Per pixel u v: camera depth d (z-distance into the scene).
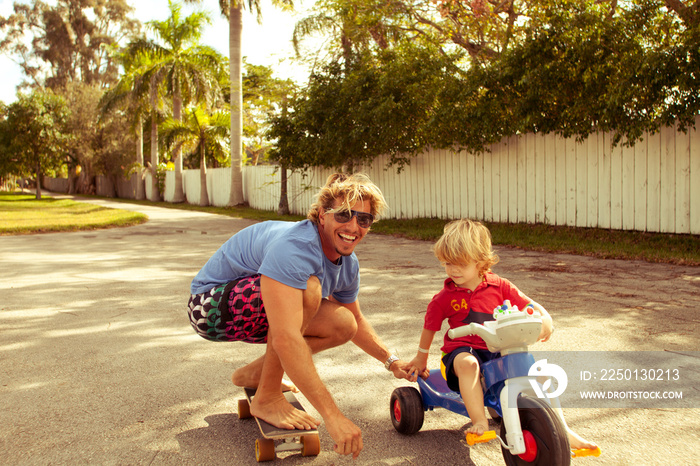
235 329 2.80
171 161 41.06
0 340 4.47
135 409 3.11
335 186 2.54
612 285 6.34
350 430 2.26
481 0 12.01
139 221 17.03
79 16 56.62
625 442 2.66
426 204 14.68
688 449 2.58
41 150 37.06
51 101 38.09
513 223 12.36
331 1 15.17
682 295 5.77
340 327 2.82
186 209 25.39
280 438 2.65
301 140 16.55
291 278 2.39
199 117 29.20
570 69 9.91
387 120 13.30
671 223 9.62
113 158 40.25
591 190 10.83
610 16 9.91
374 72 14.04
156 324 4.96
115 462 2.51
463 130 12.33
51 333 4.67
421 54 13.03
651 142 9.80
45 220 16.66
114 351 4.18
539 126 11.25
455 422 2.98
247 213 20.95
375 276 7.28
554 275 7.03
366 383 3.51
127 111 36.41
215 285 2.87
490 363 2.42
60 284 6.88
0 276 7.48
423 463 2.51
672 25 9.33
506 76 10.86
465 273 2.64
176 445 2.69
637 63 8.78
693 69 8.30
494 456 2.58
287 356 2.35
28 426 2.89
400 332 4.59
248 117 28.11
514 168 12.30
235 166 24.83
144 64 32.19
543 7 10.29
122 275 7.57
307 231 2.52
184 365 3.86
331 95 15.08
